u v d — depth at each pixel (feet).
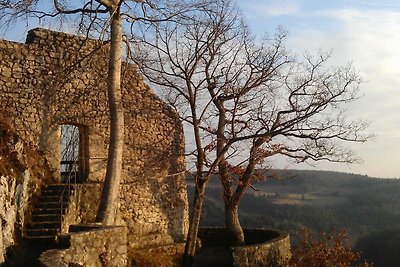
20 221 32.04
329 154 47.39
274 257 46.44
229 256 47.29
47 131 39.86
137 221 44.11
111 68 37.63
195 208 43.32
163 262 39.40
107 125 43.11
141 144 45.21
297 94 46.52
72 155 67.56
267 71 46.44
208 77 45.52
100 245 29.43
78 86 41.83
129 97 44.88
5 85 38.40
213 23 44.06
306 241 49.06
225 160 48.91
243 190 51.11
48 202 36.27
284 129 44.70
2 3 34.99
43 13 37.06
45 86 40.11
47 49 40.55
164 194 46.44
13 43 39.11
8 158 33.12
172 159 47.32
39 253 30.12
